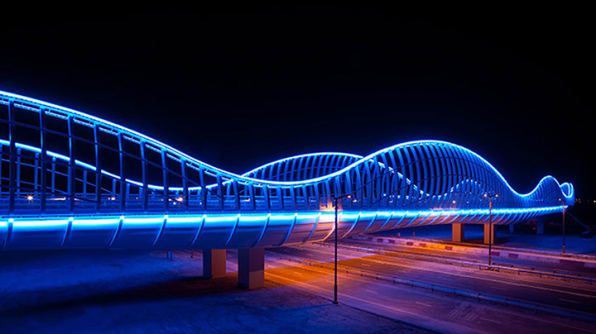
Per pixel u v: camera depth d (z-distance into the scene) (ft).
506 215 258.57
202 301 114.73
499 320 98.58
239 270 132.16
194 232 106.11
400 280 138.21
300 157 244.63
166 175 102.27
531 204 308.81
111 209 91.86
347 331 90.99
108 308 107.24
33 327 91.91
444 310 106.83
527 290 129.18
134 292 124.77
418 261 185.98
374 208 156.76
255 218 116.37
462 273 157.28
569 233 327.47
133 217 94.73
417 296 120.98
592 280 139.54
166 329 91.76
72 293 123.24
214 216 107.76
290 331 90.99
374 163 166.50
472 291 124.77
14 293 122.93
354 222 148.66
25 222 81.20
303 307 109.40
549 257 189.67
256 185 121.39
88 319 98.07
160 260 184.85
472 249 216.54
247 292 125.29
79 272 156.35
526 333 89.45
